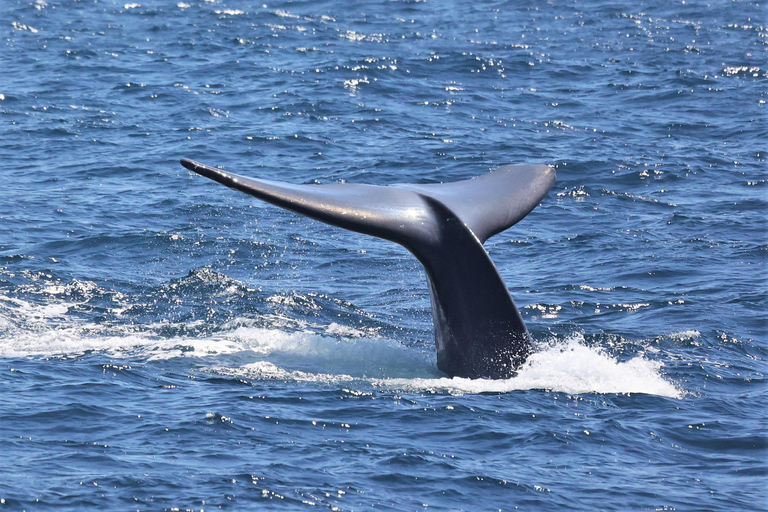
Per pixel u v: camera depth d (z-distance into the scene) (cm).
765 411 4669
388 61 15262
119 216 8400
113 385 4662
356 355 5238
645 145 11356
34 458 3838
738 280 7031
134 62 14988
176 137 11156
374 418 4378
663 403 4700
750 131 12025
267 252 7656
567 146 11219
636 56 16562
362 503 3600
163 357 5134
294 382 4794
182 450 3969
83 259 7281
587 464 4003
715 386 5019
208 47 16238
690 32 18712
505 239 8244
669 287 6906
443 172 10175
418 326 6078
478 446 4134
